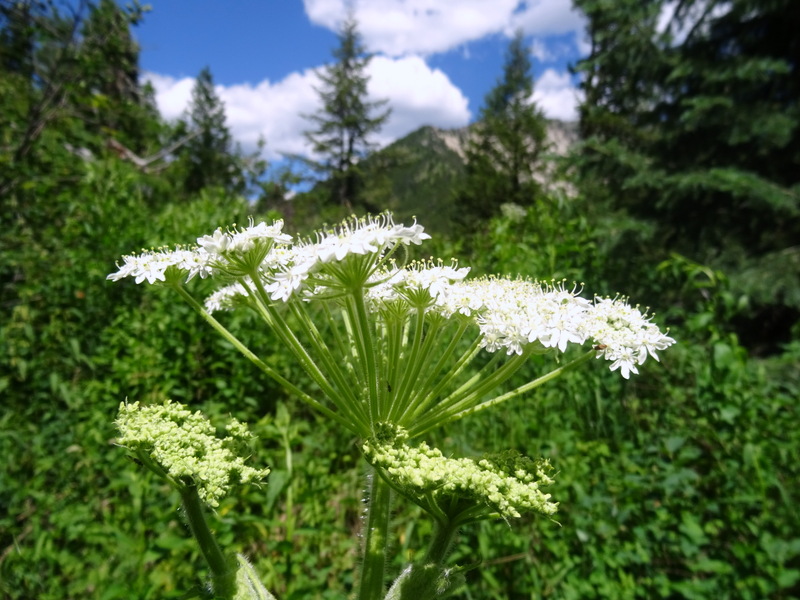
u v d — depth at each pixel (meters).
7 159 0.88
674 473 0.41
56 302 0.61
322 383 0.20
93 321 0.62
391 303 0.21
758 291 1.00
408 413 0.20
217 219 0.72
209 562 0.17
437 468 0.17
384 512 0.20
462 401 0.21
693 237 1.19
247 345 0.55
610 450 0.47
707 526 0.40
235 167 3.86
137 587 0.31
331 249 0.18
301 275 0.19
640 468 0.43
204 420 0.20
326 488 0.42
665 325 0.57
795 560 0.38
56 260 0.71
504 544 0.38
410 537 0.41
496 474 0.17
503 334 0.21
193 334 0.54
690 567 0.36
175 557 0.35
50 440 0.46
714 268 1.12
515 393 0.21
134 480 0.37
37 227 0.83
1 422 0.47
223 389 0.51
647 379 0.52
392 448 0.18
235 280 0.23
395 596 0.17
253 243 0.20
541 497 0.17
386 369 0.22
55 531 0.37
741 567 0.36
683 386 0.51
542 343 0.20
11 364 0.53
